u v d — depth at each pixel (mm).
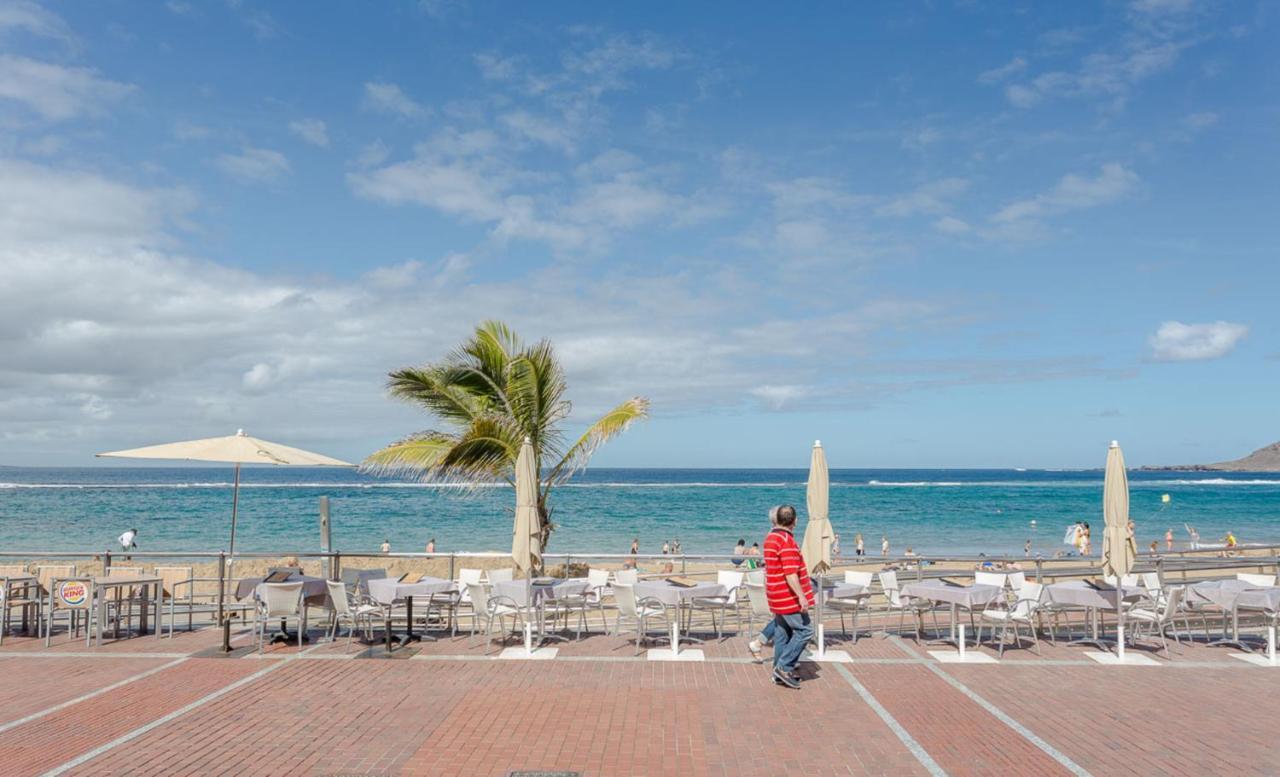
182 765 6242
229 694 8219
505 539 40031
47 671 9180
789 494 78438
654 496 74062
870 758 6352
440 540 39656
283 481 111875
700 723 7227
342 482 104250
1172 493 86625
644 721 7293
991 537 43844
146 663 9547
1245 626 11086
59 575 11219
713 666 9328
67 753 6508
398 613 12266
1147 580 10766
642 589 10109
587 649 10227
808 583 8461
